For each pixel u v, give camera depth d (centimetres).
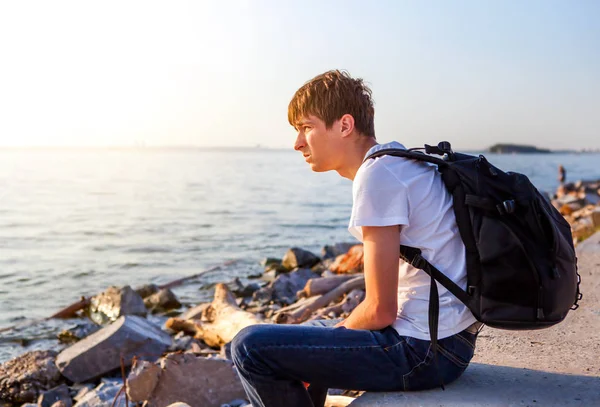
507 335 416
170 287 1245
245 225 2469
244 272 1431
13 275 1405
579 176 8512
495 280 233
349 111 256
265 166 12912
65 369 616
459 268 243
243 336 254
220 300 769
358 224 238
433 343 245
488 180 239
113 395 544
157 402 475
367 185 239
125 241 1975
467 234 238
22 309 1064
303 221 2638
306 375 253
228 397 483
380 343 249
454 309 247
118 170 9725
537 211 234
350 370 250
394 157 245
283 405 255
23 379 606
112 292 992
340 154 262
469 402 264
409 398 262
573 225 1441
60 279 1359
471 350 260
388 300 238
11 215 2859
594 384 291
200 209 3203
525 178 241
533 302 232
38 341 864
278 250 1800
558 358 361
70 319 986
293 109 270
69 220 2638
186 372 482
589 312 475
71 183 5853
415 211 240
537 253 232
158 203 3581
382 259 236
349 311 788
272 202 3725
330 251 1522
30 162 15225
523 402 268
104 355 626
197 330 738
